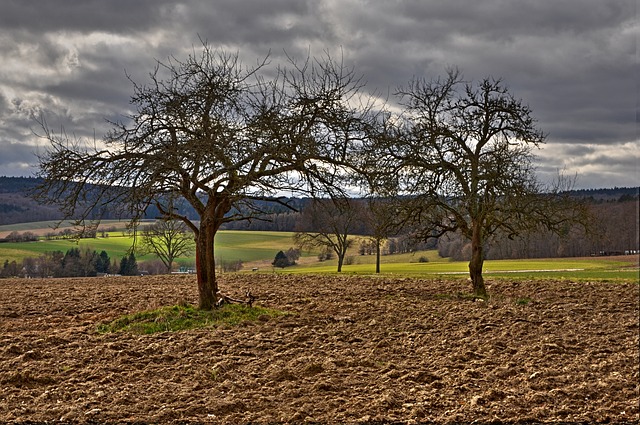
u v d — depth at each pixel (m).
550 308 27.42
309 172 22.25
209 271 23.39
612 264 72.88
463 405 13.18
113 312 25.31
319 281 42.62
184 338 19.05
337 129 22.77
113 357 16.56
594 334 21.44
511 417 12.62
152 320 21.84
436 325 22.56
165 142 21.41
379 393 13.88
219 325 20.98
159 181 20.94
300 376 15.16
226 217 23.55
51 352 17.09
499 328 22.14
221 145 20.78
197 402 12.86
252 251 88.69
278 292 33.72
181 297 30.47
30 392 13.37
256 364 16.14
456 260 84.00
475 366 16.77
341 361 16.56
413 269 67.94
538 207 30.91
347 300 29.92
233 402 12.75
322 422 11.88
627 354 18.38
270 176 22.09
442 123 31.62
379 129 25.86
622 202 83.50
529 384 14.97
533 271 59.25
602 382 15.26
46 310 26.56
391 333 20.84
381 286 38.28
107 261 72.06
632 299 30.66
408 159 30.41
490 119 31.31
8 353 17.12
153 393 13.43
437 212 31.83
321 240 64.81
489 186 29.81
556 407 13.35
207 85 21.92
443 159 30.88
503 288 36.22
